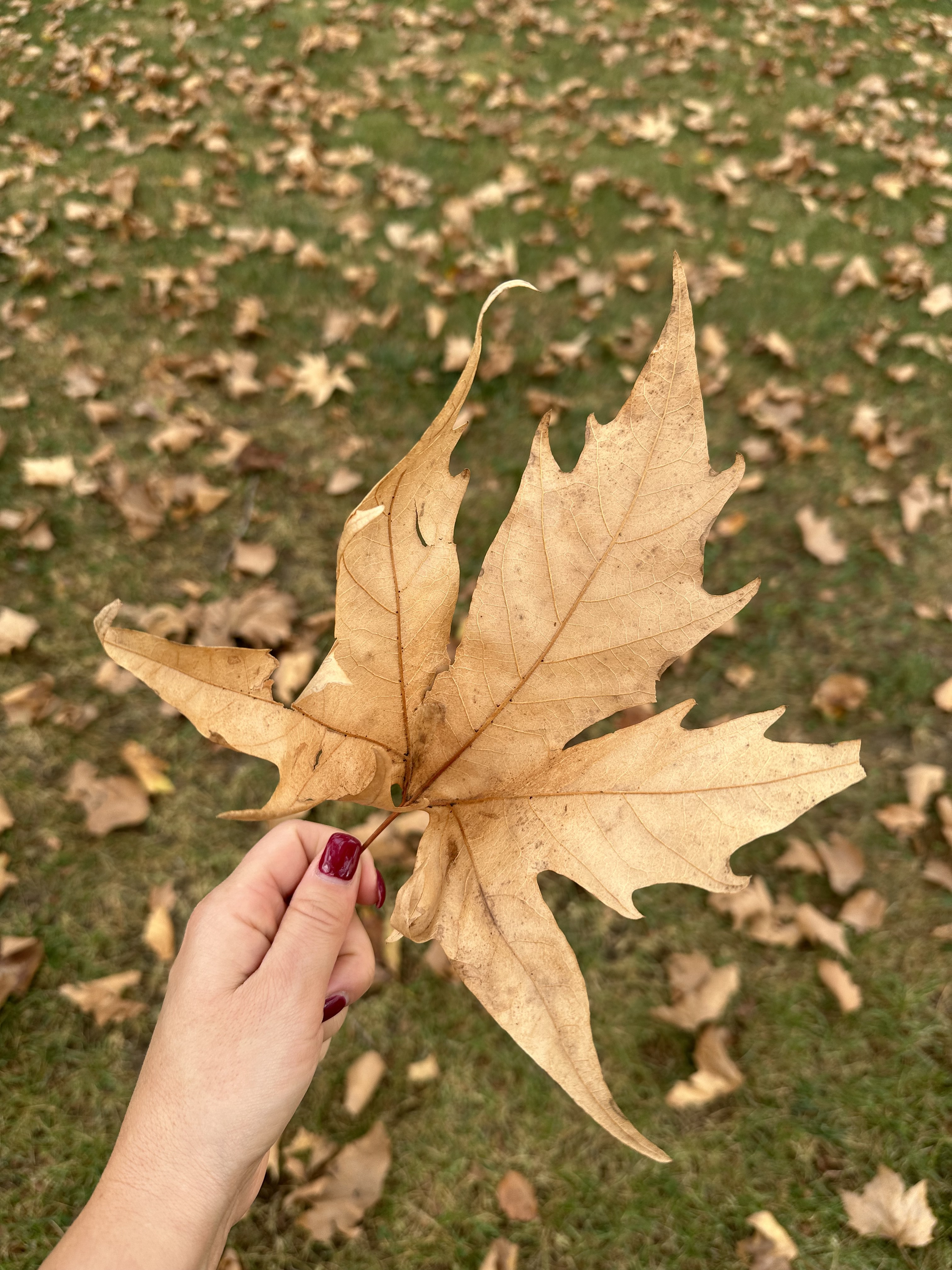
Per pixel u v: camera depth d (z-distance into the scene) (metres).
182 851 2.47
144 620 2.84
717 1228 1.97
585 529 0.74
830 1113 2.12
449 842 0.79
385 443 3.37
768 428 3.38
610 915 2.37
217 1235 1.17
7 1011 2.21
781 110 5.00
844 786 0.72
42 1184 2.00
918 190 4.49
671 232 4.18
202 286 3.85
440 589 0.74
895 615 2.95
